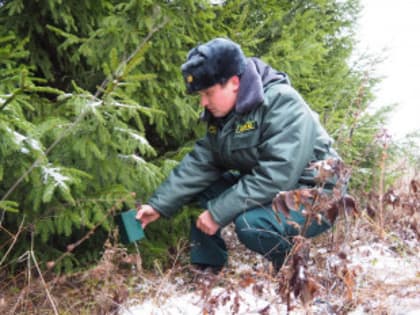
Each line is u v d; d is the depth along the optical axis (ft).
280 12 10.51
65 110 6.73
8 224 6.95
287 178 5.73
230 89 5.97
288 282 4.27
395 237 6.97
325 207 4.44
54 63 8.55
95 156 6.60
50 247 7.13
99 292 5.40
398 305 4.94
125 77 4.87
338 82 12.09
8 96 4.76
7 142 5.09
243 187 5.91
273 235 5.89
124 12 7.48
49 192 5.17
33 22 7.51
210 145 6.68
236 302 4.59
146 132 9.35
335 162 4.48
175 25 7.78
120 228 6.38
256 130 5.98
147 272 7.29
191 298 5.49
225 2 9.93
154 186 7.10
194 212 8.22
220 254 7.05
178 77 8.18
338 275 4.82
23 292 5.35
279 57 10.11
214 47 5.71
